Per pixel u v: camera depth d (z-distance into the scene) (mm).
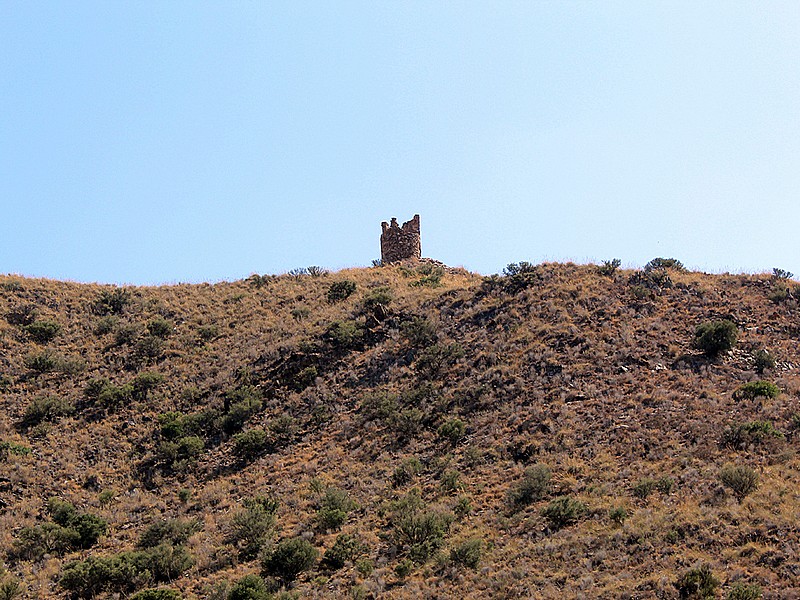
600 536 47031
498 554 47781
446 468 61750
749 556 42156
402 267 122375
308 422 76688
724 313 79500
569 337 77250
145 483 70812
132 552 56938
